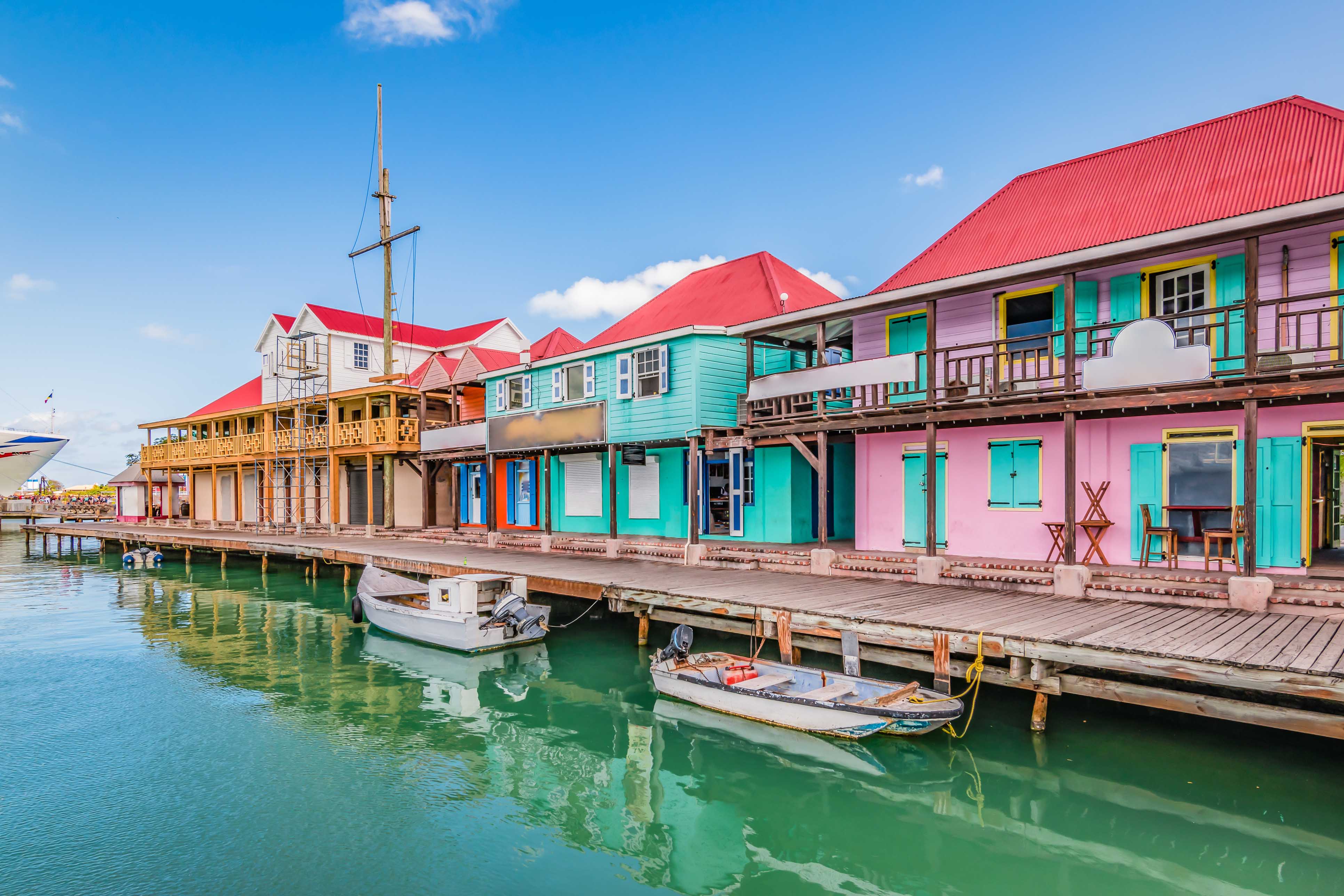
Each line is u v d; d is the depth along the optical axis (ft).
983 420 41.78
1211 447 38.63
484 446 77.36
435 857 23.12
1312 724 23.20
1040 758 28.32
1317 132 40.91
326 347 111.14
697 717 35.19
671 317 73.97
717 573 48.85
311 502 111.14
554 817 25.72
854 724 29.68
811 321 50.37
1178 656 24.59
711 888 21.16
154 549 108.78
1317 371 30.12
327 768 30.12
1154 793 25.54
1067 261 37.55
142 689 41.83
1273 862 21.42
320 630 57.47
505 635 48.57
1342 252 35.65
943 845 23.25
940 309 50.08
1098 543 40.42
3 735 34.22
